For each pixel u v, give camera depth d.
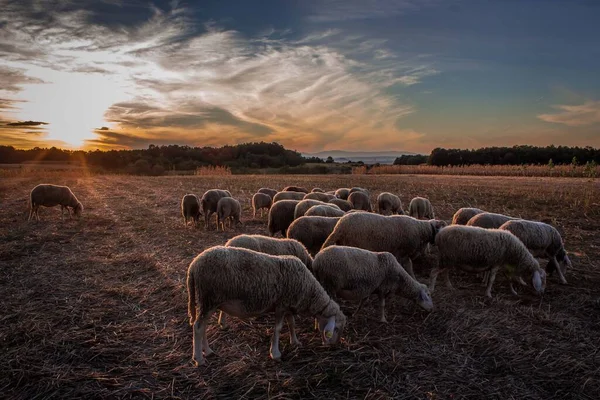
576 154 74.25
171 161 96.88
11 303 7.65
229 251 5.70
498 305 7.84
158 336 6.53
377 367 5.66
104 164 89.12
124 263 10.51
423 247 9.47
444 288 8.84
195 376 5.44
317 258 7.25
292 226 9.91
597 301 7.86
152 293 8.34
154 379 5.38
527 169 51.00
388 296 7.56
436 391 5.17
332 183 37.38
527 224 9.64
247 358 5.88
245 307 5.71
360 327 6.98
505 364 5.76
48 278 9.20
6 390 5.07
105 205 22.81
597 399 5.07
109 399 4.96
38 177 48.94
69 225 16.11
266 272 5.70
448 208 20.25
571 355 6.02
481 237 8.16
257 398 4.98
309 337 6.58
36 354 5.84
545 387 5.32
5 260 10.70
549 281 9.30
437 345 6.32
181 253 11.43
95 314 7.23
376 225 9.18
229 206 15.43
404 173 64.69
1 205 22.22
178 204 23.06
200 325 5.61
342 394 5.10
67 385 5.20
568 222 15.68
